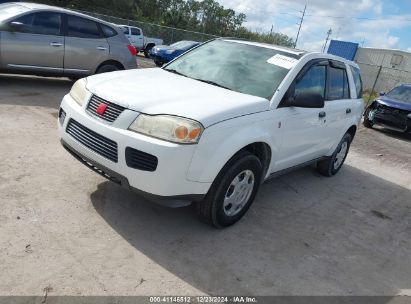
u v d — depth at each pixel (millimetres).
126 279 3090
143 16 56344
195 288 3143
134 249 3479
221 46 5219
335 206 5391
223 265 3490
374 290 3594
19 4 8727
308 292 3367
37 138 5645
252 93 4309
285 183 5855
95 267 3160
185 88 4094
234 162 3775
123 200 4262
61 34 8609
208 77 4641
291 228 4441
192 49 5414
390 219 5355
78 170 4793
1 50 7922
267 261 3686
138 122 3434
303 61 4754
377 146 10297
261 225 4352
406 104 12195
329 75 5438
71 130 3910
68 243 3393
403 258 4312
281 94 4309
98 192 4344
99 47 9164
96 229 3666
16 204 3828
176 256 3488
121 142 3410
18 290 2787
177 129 3314
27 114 6680
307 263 3793
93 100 3793
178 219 4094
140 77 4387
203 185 3529
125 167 3428
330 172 6531
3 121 6098
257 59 4781
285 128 4379
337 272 3756
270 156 4328
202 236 3871
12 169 4539
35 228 3512
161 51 19688
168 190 3369
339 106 5676
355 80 6457
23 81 9188
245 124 3779
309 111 4785
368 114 12867
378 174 7539
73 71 8961
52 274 2998
